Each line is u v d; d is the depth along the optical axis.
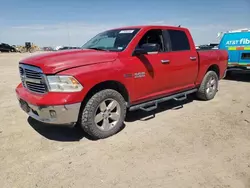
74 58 3.54
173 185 2.61
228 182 2.65
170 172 2.85
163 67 4.59
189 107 5.57
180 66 5.01
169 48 4.86
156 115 5.00
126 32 4.49
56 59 3.49
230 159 3.14
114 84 3.99
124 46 4.13
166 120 4.66
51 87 3.32
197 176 2.77
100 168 2.96
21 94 3.84
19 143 3.66
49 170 2.92
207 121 4.57
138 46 4.25
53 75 3.30
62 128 4.25
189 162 3.07
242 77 10.58
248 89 7.72
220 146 3.51
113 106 3.85
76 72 3.32
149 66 4.31
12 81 9.49
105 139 3.80
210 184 2.62
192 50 5.42
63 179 2.74
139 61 4.16
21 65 3.94
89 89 3.45
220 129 4.16
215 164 3.02
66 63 3.39
